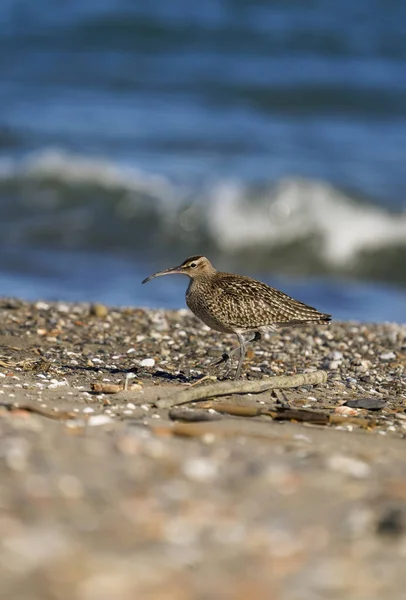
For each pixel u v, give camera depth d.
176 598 5.39
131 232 29.25
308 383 11.76
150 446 7.96
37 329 14.84
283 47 48.06
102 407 10.02
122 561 5.80
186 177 32.28
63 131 37.50
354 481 7.42
